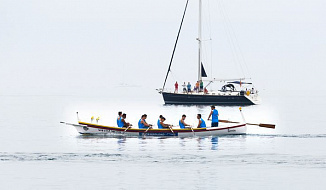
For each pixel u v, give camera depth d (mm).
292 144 111000
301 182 75125
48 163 89312
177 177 78125
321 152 99500
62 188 72312
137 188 72062
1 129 147375
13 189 71938
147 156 94938
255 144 110688
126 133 122812
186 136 122438
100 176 78938
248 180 76312
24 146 108875
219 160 91125
